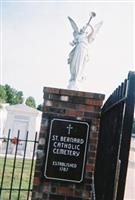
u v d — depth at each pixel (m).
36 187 3.76
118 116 2.29
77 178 3.73
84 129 3.80
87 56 13.21
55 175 3.73
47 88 3.88
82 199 3.73
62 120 3.81
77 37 13.16
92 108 3.87
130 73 1.93
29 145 20.58
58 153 3.76
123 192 1.88
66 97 3.88
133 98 1.90
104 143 3.45
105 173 2.80
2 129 23.02
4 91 67.38
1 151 19.78
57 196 3.74
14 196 7.18
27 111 21.75
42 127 3.84
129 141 1.89
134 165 18.58
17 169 12.19
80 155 3.76
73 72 12.91
